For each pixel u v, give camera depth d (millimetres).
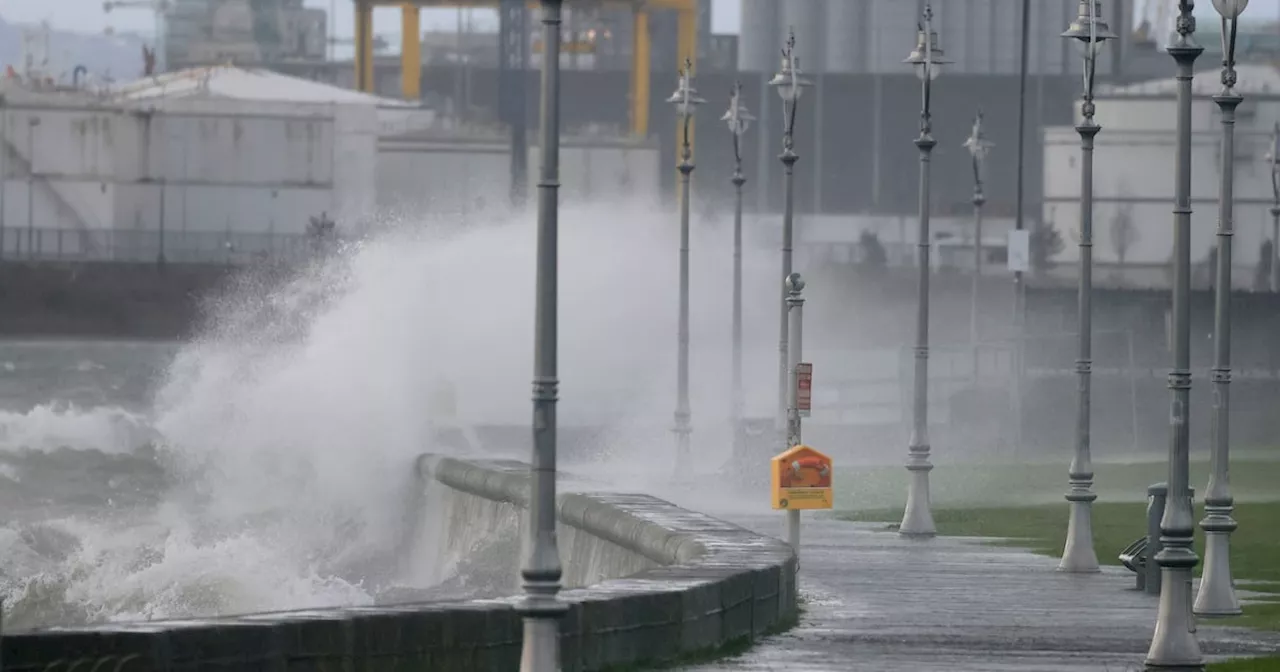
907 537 113500
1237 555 103938
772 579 69500
